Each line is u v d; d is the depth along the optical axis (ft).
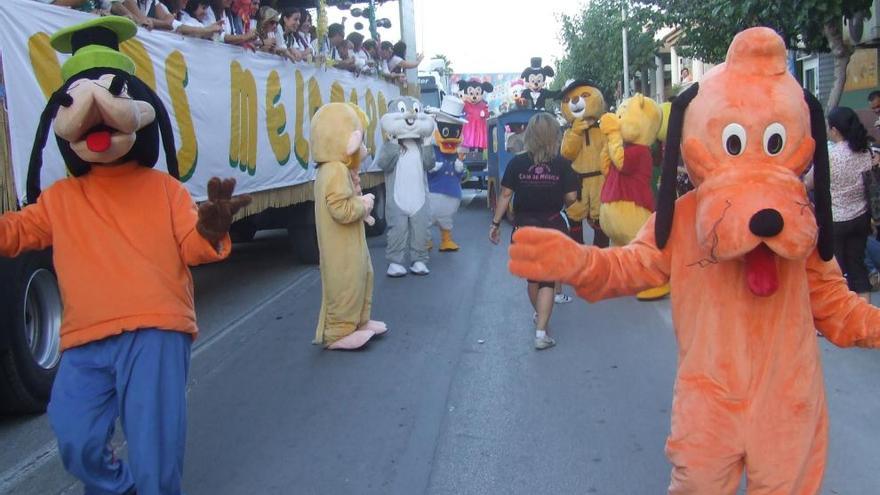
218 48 25.85
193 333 11.91
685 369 9.61
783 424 9.11
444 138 38.58
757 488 9.28
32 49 16.56
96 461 11.52
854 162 21.34
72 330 11.24
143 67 20.92
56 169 17.30
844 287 9.95
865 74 47.83
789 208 8.65
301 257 37.27
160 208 11.57
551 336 23.34
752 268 9.00
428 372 20.52
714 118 9.26
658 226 9.88
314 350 22.99
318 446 16.10
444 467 14.93
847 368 19.38
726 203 8.83
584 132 29.55
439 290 30.42
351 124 21.84
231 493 14.19
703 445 9.23
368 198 22.38
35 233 11.50
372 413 17.79
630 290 10.22
